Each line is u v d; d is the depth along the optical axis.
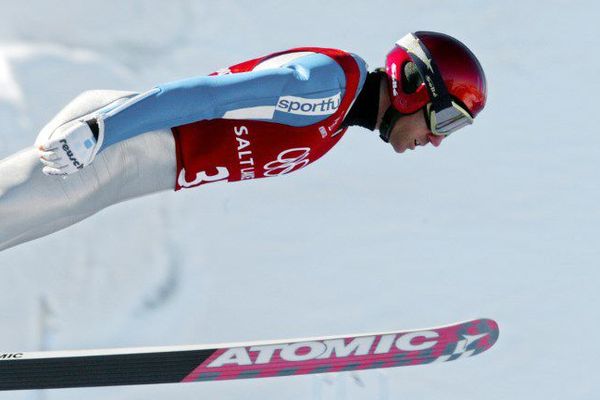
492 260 17.33
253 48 21.92
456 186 19.09
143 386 14.21
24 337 14.32
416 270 16.89
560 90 22.08
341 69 10.49
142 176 10.93
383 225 17.84
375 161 19.52
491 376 15.08
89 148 9.41
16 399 13.54
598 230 18.33
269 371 12.43
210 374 12.19
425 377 14.91
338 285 16.34
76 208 10.77
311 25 22.81
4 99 18.27
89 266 15.48
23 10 21.20
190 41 21.84
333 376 13.97
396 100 10.91
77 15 21.62
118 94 11.12
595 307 16.52
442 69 10.80
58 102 18.83
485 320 12.94
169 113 9.81
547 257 17.53
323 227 17.58
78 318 14.72
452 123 11.00
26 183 10.45
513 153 20.17
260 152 10.86
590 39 23.67
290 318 15.51
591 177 19.67
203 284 15.86
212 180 11.16
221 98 9.95
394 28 22.97
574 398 14.82
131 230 16.31
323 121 10.61
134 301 15.20
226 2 23.14
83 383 11.77
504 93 21.84
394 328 15.52
